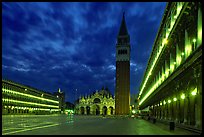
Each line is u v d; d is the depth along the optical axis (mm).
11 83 146375
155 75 87500
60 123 61281
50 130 37656
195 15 35625
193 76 35344
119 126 49312
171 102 54188
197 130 32438
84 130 38031
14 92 152000
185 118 41094
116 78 193250
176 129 38688
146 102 125688
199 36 32781
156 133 32406
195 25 35719
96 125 53000
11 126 47375
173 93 51500
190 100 38312
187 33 40375
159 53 73188
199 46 30922
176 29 45656
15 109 152000
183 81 42219
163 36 66000
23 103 165250
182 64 40406
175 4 49656
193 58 34125
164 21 62938
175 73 47062
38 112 194000
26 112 169875
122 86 190625
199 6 33156
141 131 36219
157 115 83438
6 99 139625
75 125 52469
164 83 61875
